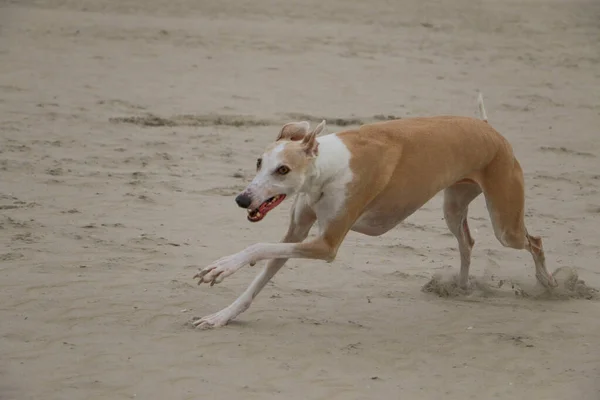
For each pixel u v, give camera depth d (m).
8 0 33.81
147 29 30.53
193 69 25.62
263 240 13.16
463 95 25.03
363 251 13.04
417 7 38.16
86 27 30.28
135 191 15.00
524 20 37.19
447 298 11.45
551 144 20.39
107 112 20.39
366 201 9.91
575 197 16.53
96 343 9.15
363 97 23.72
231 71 25.69
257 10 35.50
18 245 12.09
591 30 36.50
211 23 32.56
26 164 16.03
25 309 9.94
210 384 8.36
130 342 9.23
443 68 28.50
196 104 21.70
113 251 12.15
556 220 15.12
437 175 10.29
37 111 20.03
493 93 25.56
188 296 10.73
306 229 10.30
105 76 24.08
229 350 9.19
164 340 9.34
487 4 39.53
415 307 11.00
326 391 8.37
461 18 36.91
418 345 9.75
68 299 10.32
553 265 12.82
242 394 8.20
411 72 27.50
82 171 15.94
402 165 10.09
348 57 28.81
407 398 8.34
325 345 9.53
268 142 18.84
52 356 8.76
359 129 10.14
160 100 21.86
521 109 23.83
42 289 10.56
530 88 26.66
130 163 16.72
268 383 8.46
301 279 11.74
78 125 19.12
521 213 10.96
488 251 13.29
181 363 8.78
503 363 9.35
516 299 11.53
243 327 9.91
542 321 10.70
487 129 10.80
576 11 39.34
